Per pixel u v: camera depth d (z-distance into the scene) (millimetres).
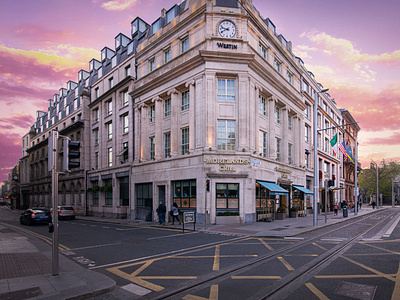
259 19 24328
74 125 37875
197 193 19359
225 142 20000
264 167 21969
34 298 5090
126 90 29375
